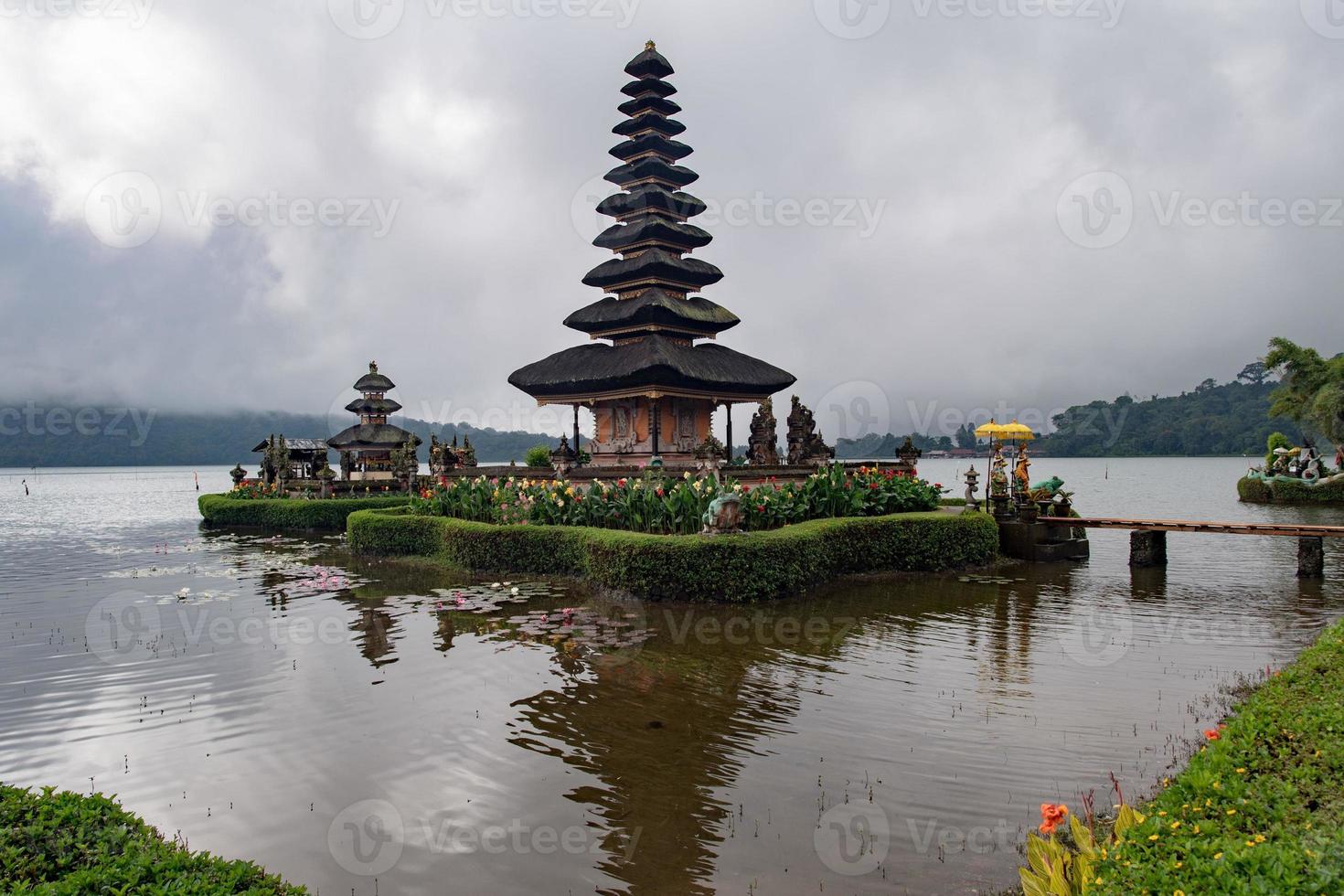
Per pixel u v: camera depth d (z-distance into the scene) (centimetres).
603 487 2133
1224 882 351
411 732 934
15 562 2564
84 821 512
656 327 2931
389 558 2448
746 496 1994
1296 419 5884
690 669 1181
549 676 1152
